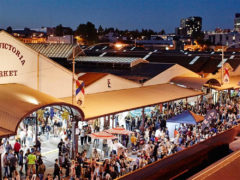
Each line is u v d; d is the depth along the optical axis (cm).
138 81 3244
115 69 3628
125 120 2800
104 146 2272
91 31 14850
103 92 2605
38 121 2484
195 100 3734
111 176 1617
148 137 2481
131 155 2166
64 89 2200
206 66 4672
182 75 3638
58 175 1662
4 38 1780
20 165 1764
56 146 2247
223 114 3072
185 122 2352
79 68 3688
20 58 1884
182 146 2055
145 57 5119
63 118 2256
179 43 15350
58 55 3616
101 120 2841
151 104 2547
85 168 1723
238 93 4400
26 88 1844
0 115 1498
